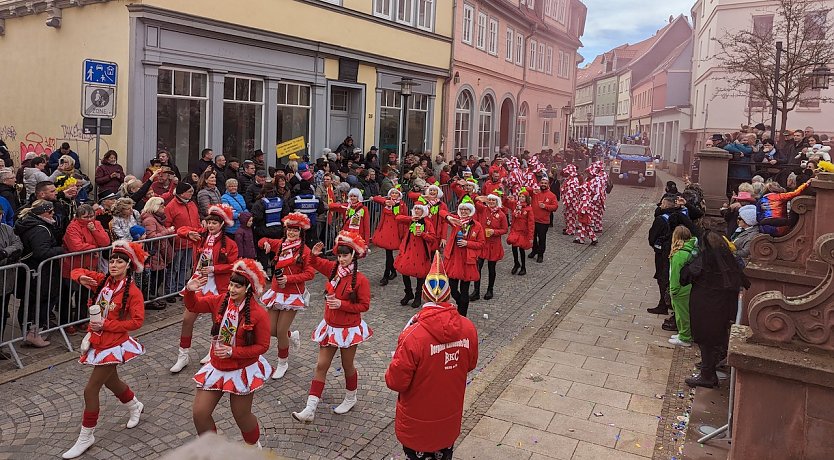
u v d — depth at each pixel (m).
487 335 8.90
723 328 6.94
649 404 6.69
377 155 18.78
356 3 17.81
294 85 16.14
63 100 13.47
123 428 5.74
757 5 31.69
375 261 13.13
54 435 5.59
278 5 14.88
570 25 39.12
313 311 9.47
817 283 7.46
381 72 19.50
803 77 19.00
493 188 16.00
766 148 15.11
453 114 24.23
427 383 4.35
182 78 12.97
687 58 47.69
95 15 12.51
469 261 9.31
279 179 11.20
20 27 14.46
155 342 7.81
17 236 7.21
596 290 11.64
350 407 6.25
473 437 5.89
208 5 13.02
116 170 10.78
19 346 7.40
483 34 26.44
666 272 9.79
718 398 6.84
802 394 4.07
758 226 9.03
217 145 13.73
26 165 11.36
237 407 4.97
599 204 17.55
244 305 4.86
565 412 6.46
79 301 7.64
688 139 41.19
